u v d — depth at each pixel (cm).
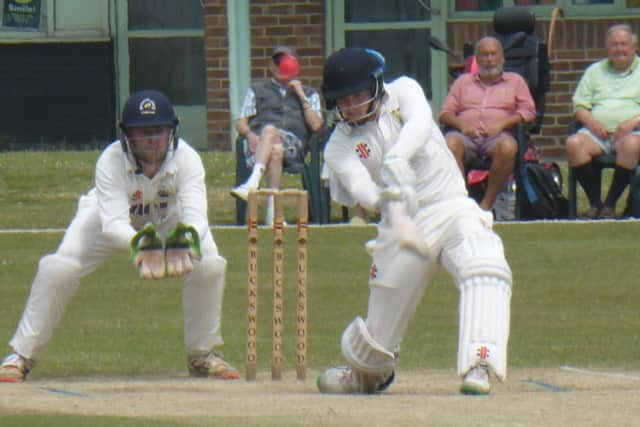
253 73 6606
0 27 7038
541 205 4866
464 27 6731
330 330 3500
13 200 5391
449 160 2511
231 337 3438
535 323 3528
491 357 2400
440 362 3117
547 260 4212
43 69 7044
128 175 2795
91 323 3594
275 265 2839
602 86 4975
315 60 6612
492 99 4881
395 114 2472
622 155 4822
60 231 4766
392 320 2530
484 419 2094
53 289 2922
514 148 4797
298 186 5394
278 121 5059
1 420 2067
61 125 7050
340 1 6669
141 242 2612
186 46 7075
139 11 7075
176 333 3481
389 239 2484
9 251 4450
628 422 2066
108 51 7044
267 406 2273
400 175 2289
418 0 6738
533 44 5169
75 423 2045
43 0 7038
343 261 4228
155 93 2795
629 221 4678
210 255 2902
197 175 2833
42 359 3181
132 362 3155
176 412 2206
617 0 6556
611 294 3838
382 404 2278
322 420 2091
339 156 2483
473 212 2488
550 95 6519
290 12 6588
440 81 6738
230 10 6462
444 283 4019
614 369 3005
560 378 2820
